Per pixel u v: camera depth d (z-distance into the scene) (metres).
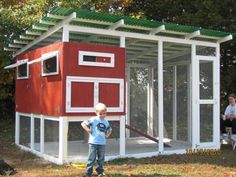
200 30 10.41
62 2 15.91
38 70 10.20
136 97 13.02
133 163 9.15
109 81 9.33
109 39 10.21
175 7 17.95
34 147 10.66
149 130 12.80
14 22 15.12
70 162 9.00
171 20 18.41
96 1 17.14
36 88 10.32
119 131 9.59
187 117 11.47
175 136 12.02
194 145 10.80
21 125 11.72
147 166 8.77
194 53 10.87
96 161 8.36
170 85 12.20
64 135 8.85
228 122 12.10
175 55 11.90
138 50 11.95
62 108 8.76
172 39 10.45
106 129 7.69
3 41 14.88
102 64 9.23
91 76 9.09
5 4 16.23
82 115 8.97
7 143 12.41
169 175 7.86
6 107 16.94
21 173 8.09
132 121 13.01
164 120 12.47
